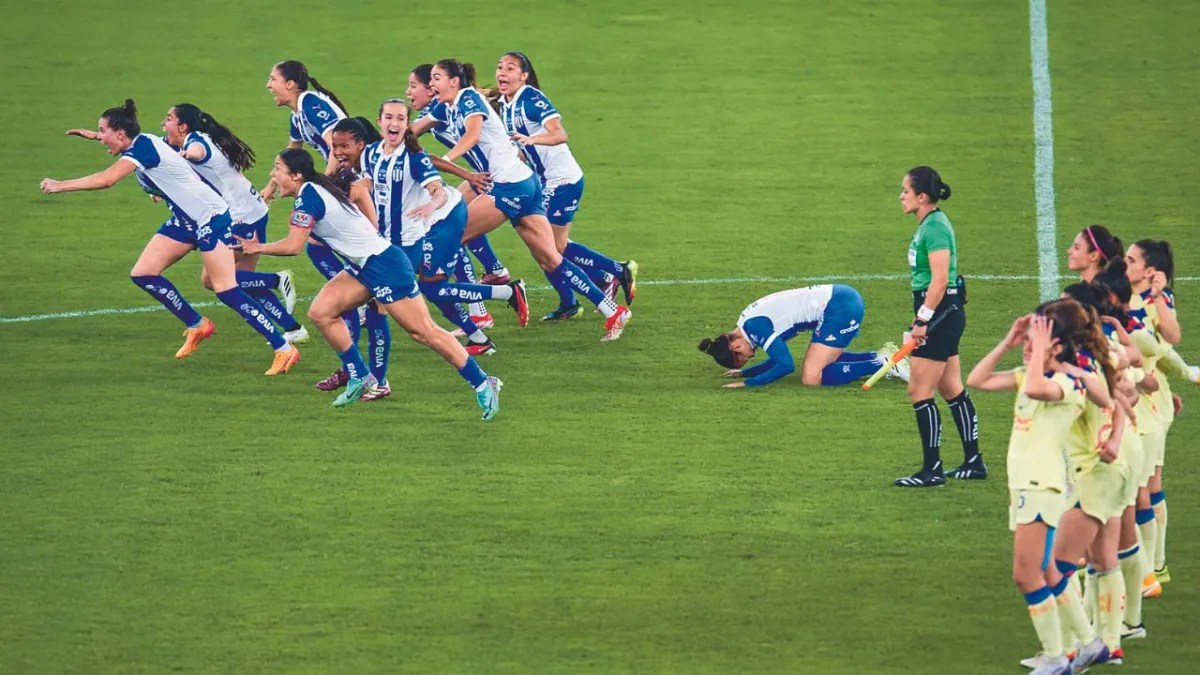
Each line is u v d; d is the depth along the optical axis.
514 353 49.75
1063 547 30.55
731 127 74.94
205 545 36.28
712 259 59.12
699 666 30.94
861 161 70.25
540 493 39.09
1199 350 48.09
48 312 53.88
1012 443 30.25
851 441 42.44
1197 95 76.75
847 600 33.62
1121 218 61.97
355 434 43.09
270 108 77.44
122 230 63.31
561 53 84.94
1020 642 31.84
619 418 44.12
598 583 34.41
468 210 51.03
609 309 50.66
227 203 49.06
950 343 38.81
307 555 35.81
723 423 43.72
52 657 31.39
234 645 31.84
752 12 90.81
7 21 89.25
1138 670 30.80
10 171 69.81
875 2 91.62
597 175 69.31
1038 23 87.12
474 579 34.62
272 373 47.78
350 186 44.25
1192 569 35.09
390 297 42.91
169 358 49.41
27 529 37.09
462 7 92.19
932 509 38.06
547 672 30.75
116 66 82.88
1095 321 29.86
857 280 56.25
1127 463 30.59
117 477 40.12
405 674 30.72
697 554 35.78
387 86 79.94
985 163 69.19
